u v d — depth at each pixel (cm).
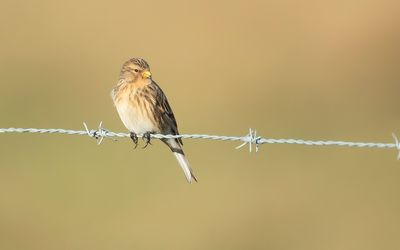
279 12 2820
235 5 2803
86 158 1956
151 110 1145
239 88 2391
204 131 2142
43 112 2195
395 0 2791
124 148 1991
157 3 2794
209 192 1806
